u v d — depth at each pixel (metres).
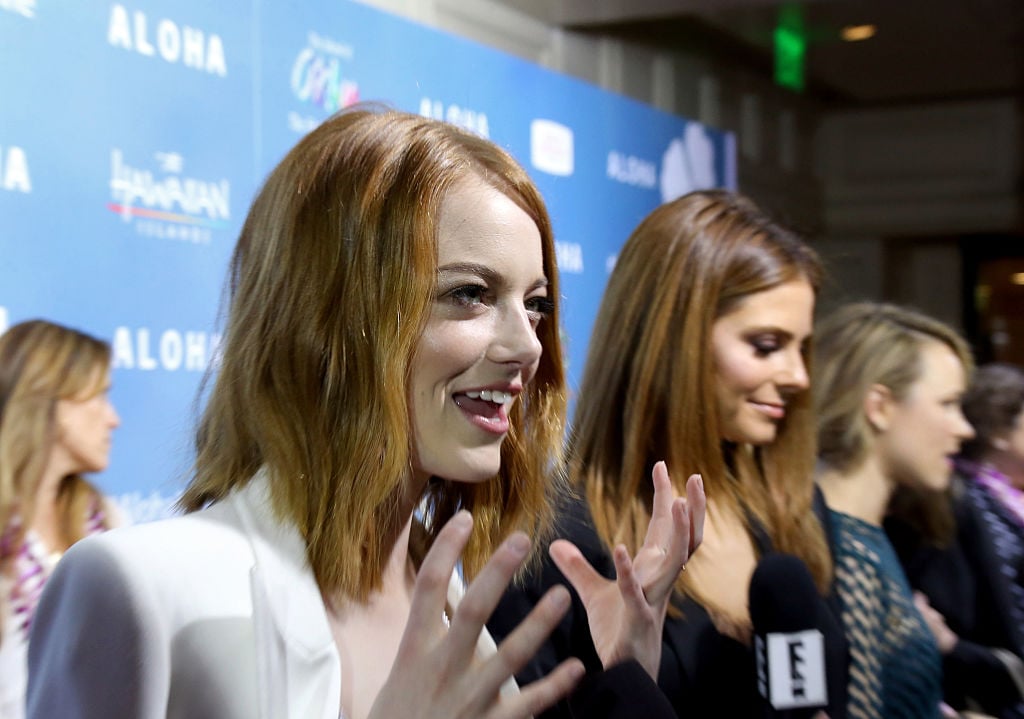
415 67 2.85
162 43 2.17
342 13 2.61
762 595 1.46
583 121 3.55
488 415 0.95
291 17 2.47
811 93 6.53
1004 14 4.94
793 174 6.34
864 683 1.72
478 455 0.94
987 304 6.98
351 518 0.92
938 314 7.02
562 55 4.15
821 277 1.74
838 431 2.12
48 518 1.77
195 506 0.98
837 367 2.15
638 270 1.64
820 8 4.79
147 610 0.83
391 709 0.75
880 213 6.75
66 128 2.00
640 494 1.57
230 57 2.32
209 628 0.84
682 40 5.00
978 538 2.44
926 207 6.66
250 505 0.93
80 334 1.83
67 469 1.80
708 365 1.59
